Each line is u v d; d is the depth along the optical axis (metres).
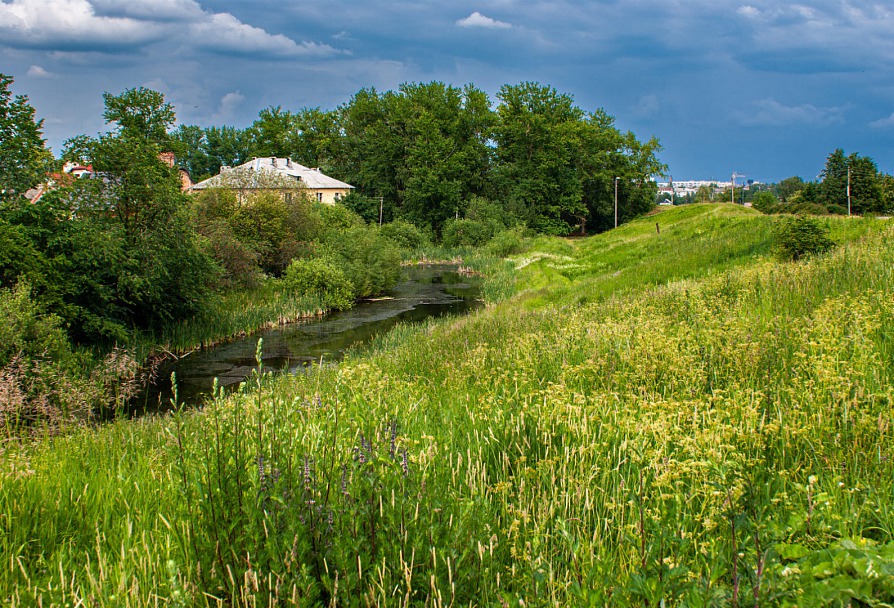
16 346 11.44
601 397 5.36
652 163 84.12
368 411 4.70
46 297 15.74
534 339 8.85
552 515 3.59
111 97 51.28
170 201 19.77
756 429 4.47
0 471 4.50
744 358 6.23
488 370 8.04
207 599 2.82
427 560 2.98
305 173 78.56
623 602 2.56
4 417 8.02
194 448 3.75
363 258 32.78
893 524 3.20
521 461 4.39
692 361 6.37
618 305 13.17
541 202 77.00
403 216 75.19
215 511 3.12
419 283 38.94
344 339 21.16
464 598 2.92
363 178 81.19
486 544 3.24
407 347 12.70
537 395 5.80
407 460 3.57
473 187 80.44
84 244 17.45
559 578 3.01
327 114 93.69
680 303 11.60
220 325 21.36
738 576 2.42
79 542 3.77
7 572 3.21
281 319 24.25
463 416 5.91
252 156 99.38
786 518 3.27
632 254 31.95
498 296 29.14
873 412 4.37
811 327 6.88
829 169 73.88
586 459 4.28
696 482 3.62
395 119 79.69
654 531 2.91
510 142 81.50
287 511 3.01
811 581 2.57
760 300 10.40
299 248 33.50
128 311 19.22
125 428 7.58
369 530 3.08
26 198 17.31
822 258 13.84
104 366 14.41
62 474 4.75
